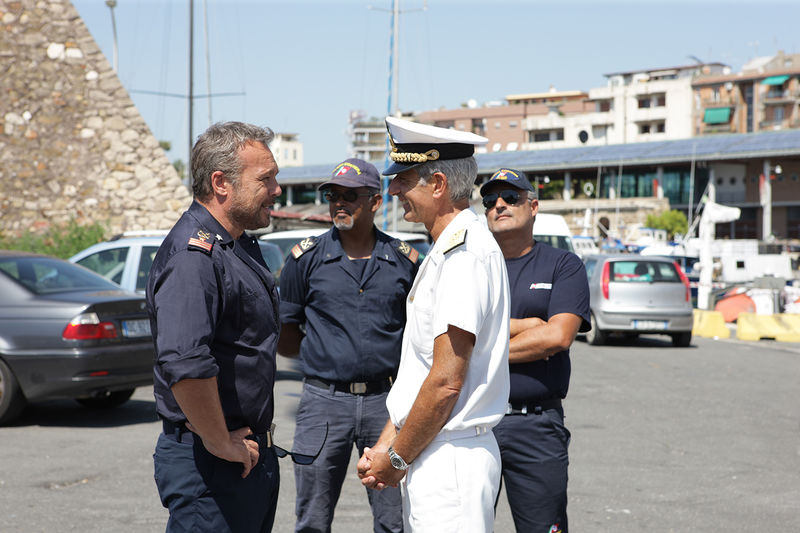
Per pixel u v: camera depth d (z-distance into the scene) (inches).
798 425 343.3
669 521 215.3
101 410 363.9
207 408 105.7
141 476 252.5
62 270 348.8
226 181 113.2
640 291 636.7
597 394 415.5
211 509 110.9
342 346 170.2
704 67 4047.7
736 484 251.1
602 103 3944.4
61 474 253.9
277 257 457.4
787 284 1063.6
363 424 170.4
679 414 364.5
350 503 231.3
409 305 117.6
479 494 112.8
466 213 118.0
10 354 318.7
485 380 114.0
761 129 3612.2
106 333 321.4
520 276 159.5
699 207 2714.1
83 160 774.5
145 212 785.6
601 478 256.5
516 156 3058.6
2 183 752.3
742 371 505.4
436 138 116.6
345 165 174.1
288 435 309.7
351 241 175.5
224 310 110.6
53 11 768.3
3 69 753.6
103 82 779.4
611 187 2906.0
